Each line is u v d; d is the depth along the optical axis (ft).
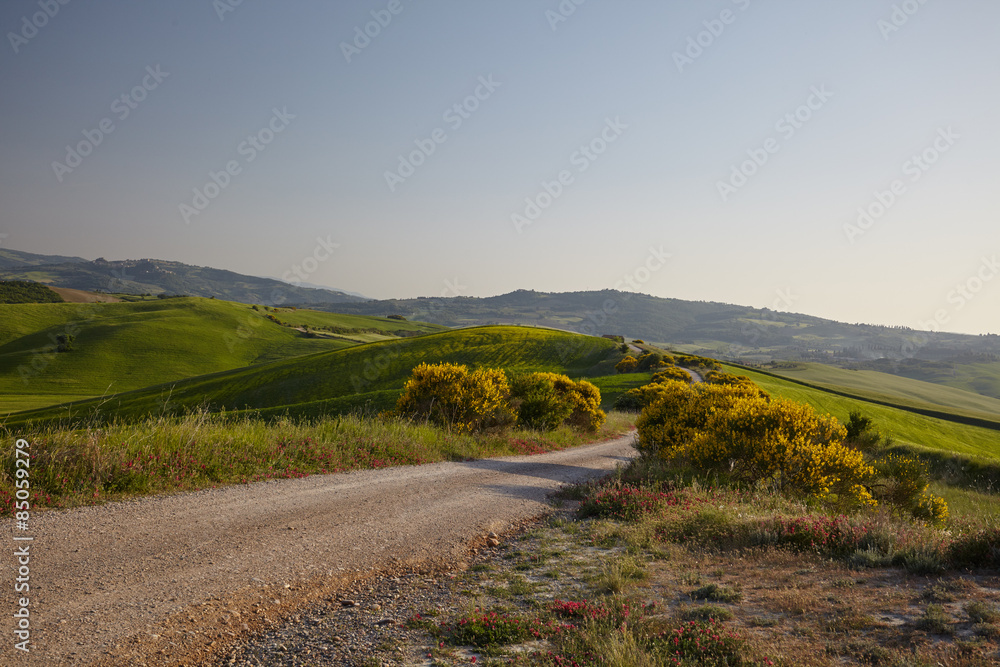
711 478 39.70
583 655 13.32
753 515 28.09
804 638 13.98
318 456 39.14
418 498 32.27
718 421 44.65
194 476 30.42
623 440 98.48
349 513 27.40
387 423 55.93
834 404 211.82
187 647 13.48
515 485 40.01
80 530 20.88
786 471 38.73
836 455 37.99
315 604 16.84
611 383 212.64
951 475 72.18
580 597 18.12
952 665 11.53
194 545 20.65
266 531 23.22
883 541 22.22
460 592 18.58
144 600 15.69
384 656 13.64
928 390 588.91
